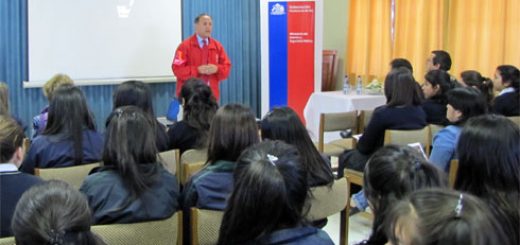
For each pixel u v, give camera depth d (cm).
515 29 550
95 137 279
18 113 573
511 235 146
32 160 268
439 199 99
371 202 162
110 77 610
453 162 273
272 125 241
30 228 119
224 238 146
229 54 671
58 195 124
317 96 604
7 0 556
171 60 639
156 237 198
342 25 780
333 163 511
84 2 588
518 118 406
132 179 199
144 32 621
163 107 648
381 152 165
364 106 568
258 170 141
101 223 196
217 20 658
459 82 470
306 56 667
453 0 613
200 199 212
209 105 327
